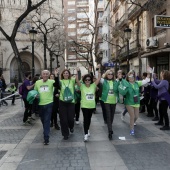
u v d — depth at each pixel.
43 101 6.62
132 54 26.12
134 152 5.82
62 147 6.31
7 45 34.78
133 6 26.09
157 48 19.84
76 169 4.85
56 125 8.48
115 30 28.34
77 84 6.99
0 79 17.17
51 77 9.06
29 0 12.80
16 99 20.25
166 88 8.05
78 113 9.28
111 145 6.42
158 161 5.20
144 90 10.52
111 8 40.44
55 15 35.38
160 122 8.84
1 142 6.85
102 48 44.78
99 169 4.83
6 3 33.91
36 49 36.59
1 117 11.23
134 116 7.59
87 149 6.11
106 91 7.21
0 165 5.12
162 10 18.72
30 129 8.52
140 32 24.36
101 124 9.17
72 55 76.06
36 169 4.89
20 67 13.38
